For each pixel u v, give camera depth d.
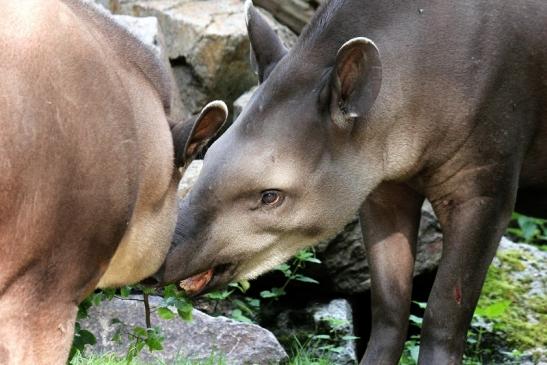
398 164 11.45
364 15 11.42
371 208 12.19
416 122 11.34
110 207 8.17
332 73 10.95
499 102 11.36
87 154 7.97
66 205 7.91
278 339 14.27
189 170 14.12
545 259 15.24
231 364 12.72
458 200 11.55
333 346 13.90
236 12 16.91
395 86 11.24
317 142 11.11
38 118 7.70
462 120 11.30
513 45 11.38
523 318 14.58
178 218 10.98
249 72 16.61
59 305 8.07
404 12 11.38
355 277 14.59
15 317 7.86
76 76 7.97
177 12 16.67
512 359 14.30
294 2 17.08
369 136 11.25
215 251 10.99
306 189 11.11
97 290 10.84
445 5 11.40
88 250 8.15
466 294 11.58
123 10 17.05
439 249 14.59
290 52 11.49
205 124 9.09
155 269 9.44
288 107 11.16
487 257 11.60
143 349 12.70
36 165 7.71
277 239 11.20
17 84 7.65
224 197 10.98
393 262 12.20
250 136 11.10
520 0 11.51
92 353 12.41
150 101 8.87
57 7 8.07
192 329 12.89
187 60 16.48
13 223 7.72
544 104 11.63
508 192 11.56
